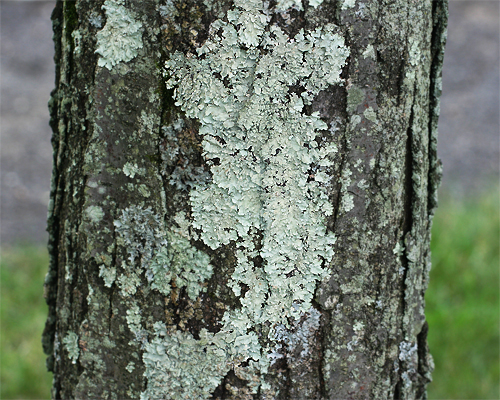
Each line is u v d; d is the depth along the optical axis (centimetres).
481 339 189
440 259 227
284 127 114
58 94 119
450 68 503
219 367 118
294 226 116
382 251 118
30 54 520
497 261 227
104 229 117
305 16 113
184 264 116
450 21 590
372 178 116
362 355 120
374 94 115
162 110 114
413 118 117
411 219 119
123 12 113
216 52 113
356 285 118
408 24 115
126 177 116
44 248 260
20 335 197
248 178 115
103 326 119
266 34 113
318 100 114
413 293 121
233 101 114
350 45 114
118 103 115
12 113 428
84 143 118
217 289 117
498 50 524
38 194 329
